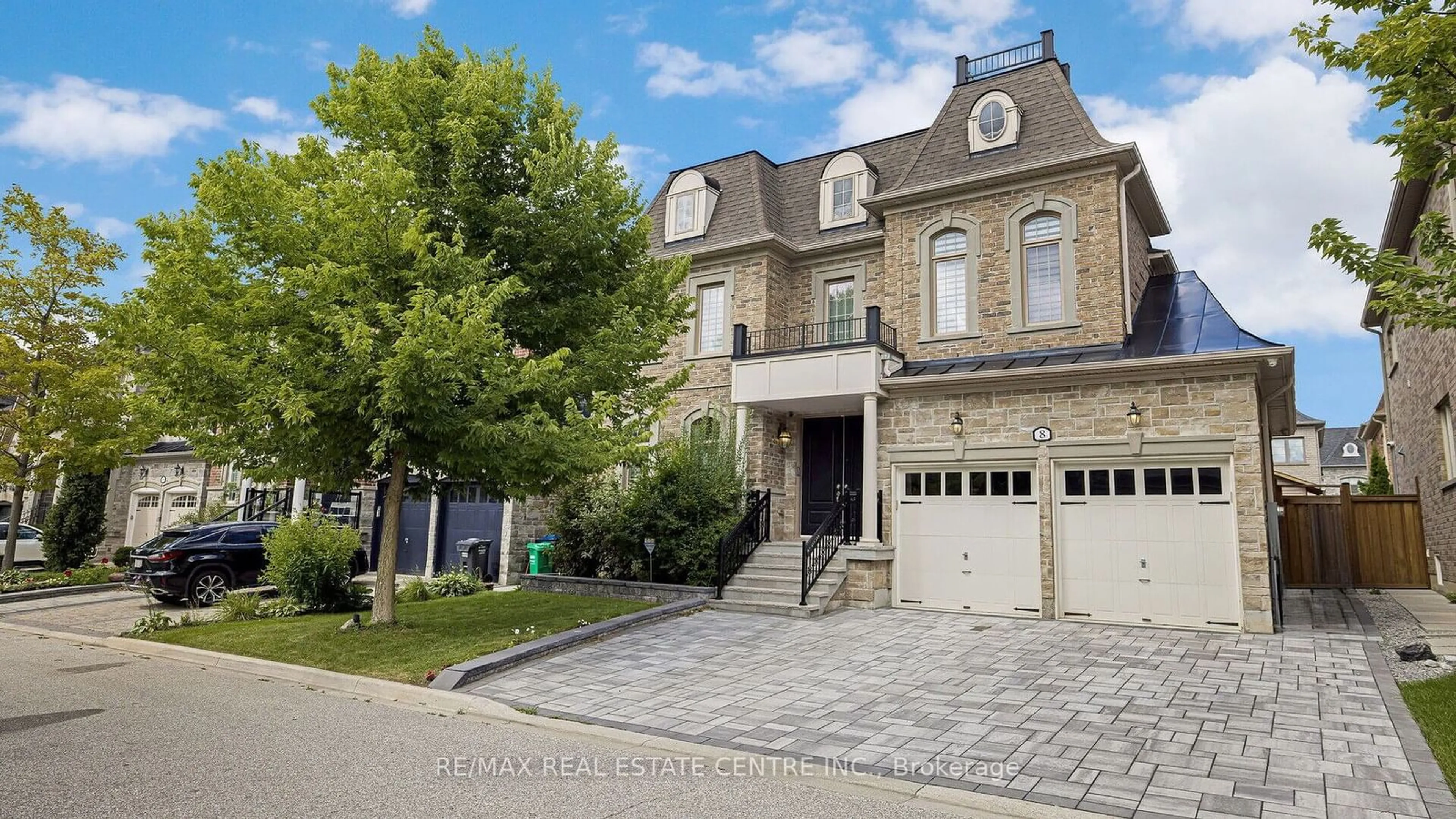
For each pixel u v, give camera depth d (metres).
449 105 10.98
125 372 17.66
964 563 13.61
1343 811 5.04
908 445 14.38
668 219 19.45
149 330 9.19
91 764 5.82
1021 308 14.63
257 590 16.41
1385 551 16.09
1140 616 12.07
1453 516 15.25
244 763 5.91
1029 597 12.94
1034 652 10.14
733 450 15.67
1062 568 12.77
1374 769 5.78
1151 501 12.22
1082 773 5.78
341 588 14.12
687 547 14.62
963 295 15.49
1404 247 16.20
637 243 12.39
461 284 10.15
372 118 11.02
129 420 17.81
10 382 17.33
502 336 9.62
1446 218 6.79
